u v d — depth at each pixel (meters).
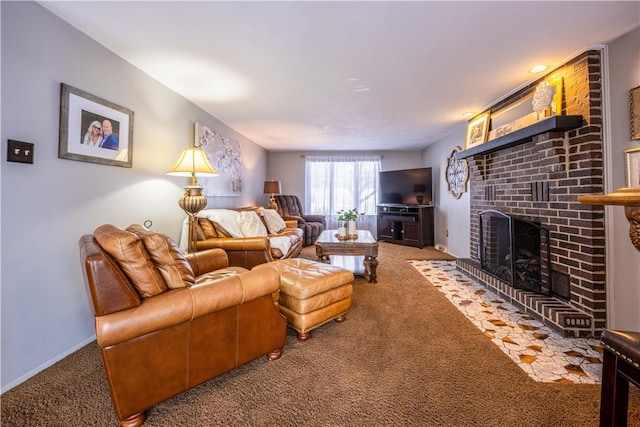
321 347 1.89
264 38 1.99
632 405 1.34
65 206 1.83
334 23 1.82
